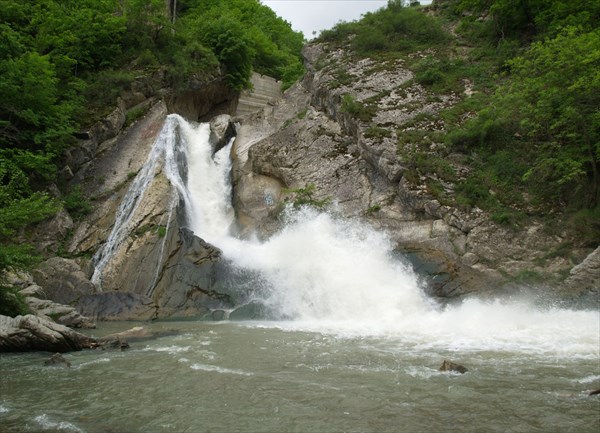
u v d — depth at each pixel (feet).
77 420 21.39
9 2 84.23
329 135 77.10
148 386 26.27
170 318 53.11
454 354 33.19
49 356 34.37
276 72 151.33
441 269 53.06
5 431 20.08
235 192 75.97
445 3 114.11
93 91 85.51
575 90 53.72
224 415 21.86
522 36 86.43
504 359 31.60
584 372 28.35
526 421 20.76
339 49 96.63
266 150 76.84
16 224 49.62
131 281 59.00
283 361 31.53
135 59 96.32
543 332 40.22
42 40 83.35
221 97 113.70
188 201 71.97
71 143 77.36
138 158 80.48
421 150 65.46
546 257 51.85
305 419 21.27
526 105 58.65
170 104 95.76
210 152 84.33
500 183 59.88
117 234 65.57
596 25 71.77
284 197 68.95
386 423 20.72
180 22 119.96
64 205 71.67
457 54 89.40
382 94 79.00
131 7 100.48
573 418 21.03
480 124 64.59
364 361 31.37
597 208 53.01
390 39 96.94
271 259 59.00
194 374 28.53
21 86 70.95
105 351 35.81
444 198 58.90
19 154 69.46
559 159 55.83
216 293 55.83
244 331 43.24
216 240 67.10
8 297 43.80
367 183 67.05
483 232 55.26
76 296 57.11
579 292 47.67
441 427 20.22
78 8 95.81
